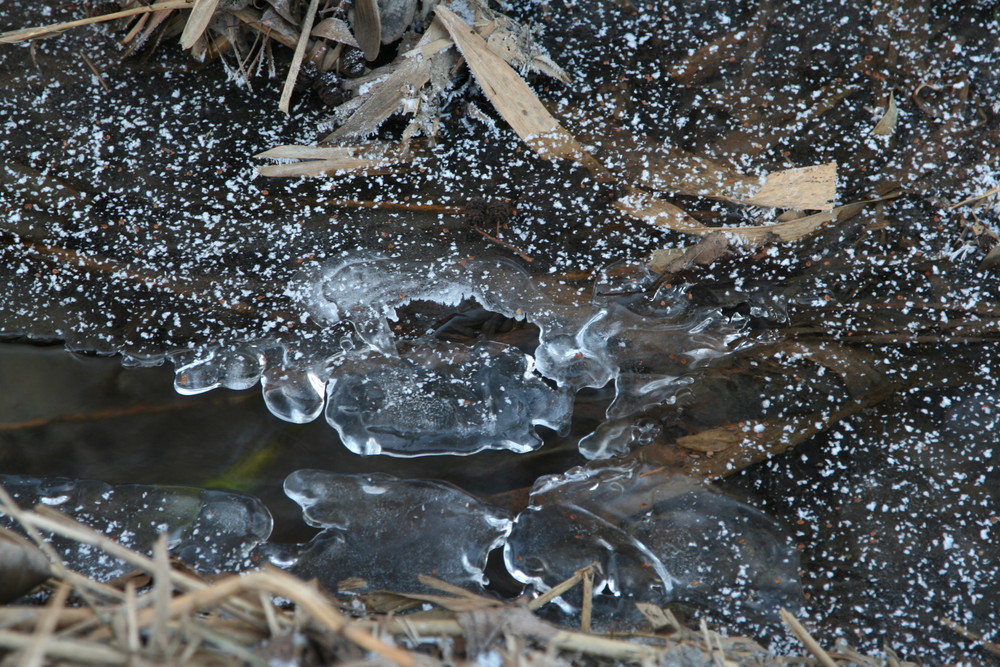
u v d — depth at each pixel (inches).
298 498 73.2
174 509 73.0
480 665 69.9
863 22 75.3
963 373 73.7
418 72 74.7
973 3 75.2
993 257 74.3
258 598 70.0
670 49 75.4
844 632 72.3
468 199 74.6
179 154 74.7
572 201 74.7
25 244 74.2
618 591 72.6
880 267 74.3
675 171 74.8
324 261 74.2
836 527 73.0
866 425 73.4
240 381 73.5
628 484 73.3
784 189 74.6
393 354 73.8
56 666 68.4
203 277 74.1
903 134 74.9
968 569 72.7
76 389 73.5
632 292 74.2
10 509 69.1
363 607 71.5
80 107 74.9
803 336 73.9
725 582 72.6
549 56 75.2
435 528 73.0
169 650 68.6
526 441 73.5
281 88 75.0
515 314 74.0
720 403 73.7
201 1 74.2
